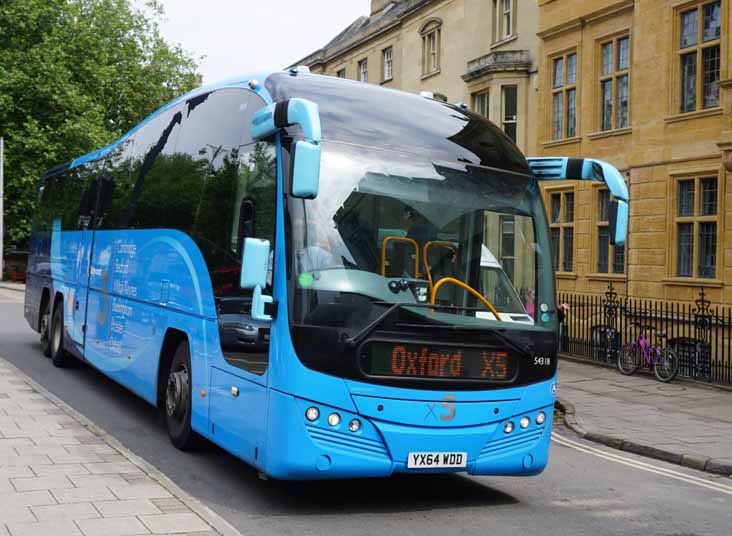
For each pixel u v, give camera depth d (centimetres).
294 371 637
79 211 1412
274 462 644
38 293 1680
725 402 1450
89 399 1172
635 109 2047
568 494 808
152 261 993
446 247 697
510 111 2633
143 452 873
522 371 709
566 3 2323
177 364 895
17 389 1077
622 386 1619
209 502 699
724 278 1772
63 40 4588
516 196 745
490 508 730
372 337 651
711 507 790
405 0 3769
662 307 1892
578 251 2273
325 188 672
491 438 690
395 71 3578
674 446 1071
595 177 752
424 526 658
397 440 653
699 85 1873
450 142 744
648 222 1995
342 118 716
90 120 4459
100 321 1206
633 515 736
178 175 947
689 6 1897
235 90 835
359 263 664
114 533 543
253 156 745
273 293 660
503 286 715
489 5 2822
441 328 673
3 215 4541
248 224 729
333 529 636
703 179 1864
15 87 4256
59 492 633
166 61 5678
